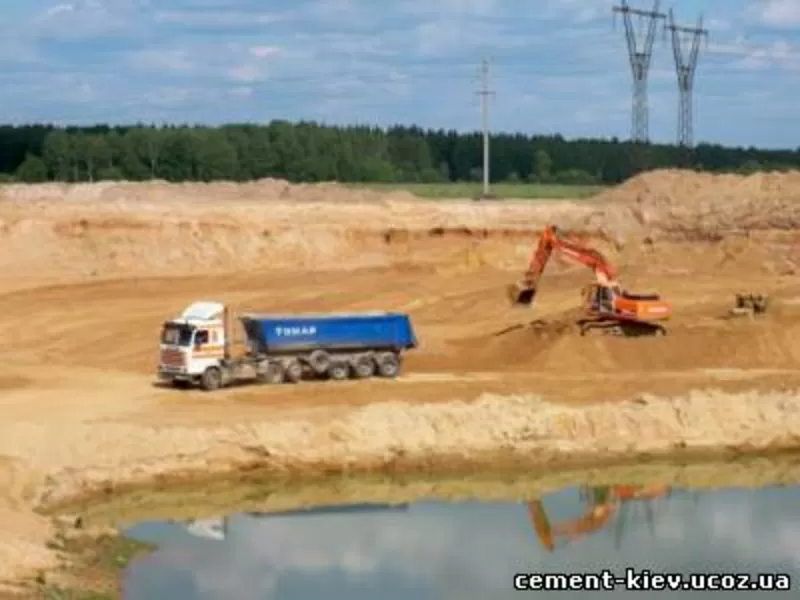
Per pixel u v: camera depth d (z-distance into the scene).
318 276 81.19
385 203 109.12
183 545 37.47
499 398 49.41
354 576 34.50
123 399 49.44
